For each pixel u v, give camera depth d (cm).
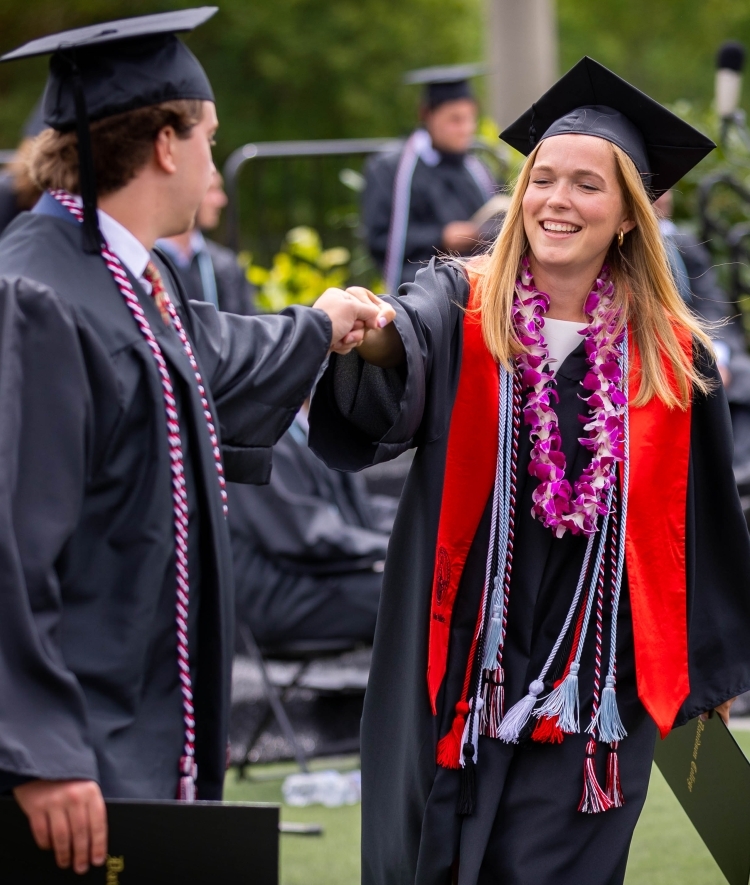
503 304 815
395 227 2108
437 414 796
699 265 1867
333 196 2911
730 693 895
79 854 602
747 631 896
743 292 2166
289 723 1561
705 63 8144
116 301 664
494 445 812
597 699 815
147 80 674
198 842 606
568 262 805
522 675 813
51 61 684
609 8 8144
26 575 596
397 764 838
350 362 812
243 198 3359
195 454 676
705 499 885
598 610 825
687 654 867
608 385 820
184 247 1717
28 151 719
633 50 8250
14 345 613
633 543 826
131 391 649
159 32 673
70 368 623
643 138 843
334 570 1440
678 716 886
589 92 828
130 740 644
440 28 6244
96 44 662
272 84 5944
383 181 2130
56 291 638
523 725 800
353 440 821
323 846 1219
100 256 671
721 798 909
